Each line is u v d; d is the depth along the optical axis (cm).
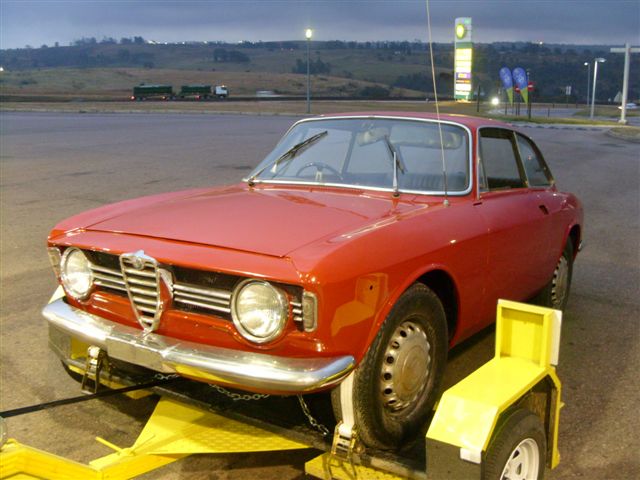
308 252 280
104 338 310
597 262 759
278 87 15700
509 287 416
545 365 280
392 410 312
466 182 395
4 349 484
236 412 316
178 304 299
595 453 351
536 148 502
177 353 285
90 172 1438
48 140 2239
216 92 7319
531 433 270
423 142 412
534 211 442
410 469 269
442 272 338
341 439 290
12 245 793
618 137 3150
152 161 1652
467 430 247
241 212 340
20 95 7288
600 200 1217
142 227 328
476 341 490
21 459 223
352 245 288
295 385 266
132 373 361
